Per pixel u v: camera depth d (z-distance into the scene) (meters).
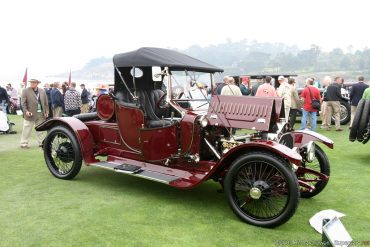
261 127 4.07
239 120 4.20
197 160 4.34
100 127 5.25
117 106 4.90
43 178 5.32
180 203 4.38
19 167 5.98
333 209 4.28
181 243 3.34
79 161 5.11
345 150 7.59
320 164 4.61
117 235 3.47
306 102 9.38
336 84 10.13
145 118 4.66
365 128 6.51
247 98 4.31
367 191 4.94
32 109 7.70
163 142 4.56
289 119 9.60
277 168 3.60
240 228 3.70
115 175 5.54
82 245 3.26
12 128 11.15
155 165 4.70
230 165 3.91
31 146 7.94
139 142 4.75
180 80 4.74
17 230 3.53
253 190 3.77
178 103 4.70
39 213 3.97
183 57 4.99
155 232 3.56
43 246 3.23
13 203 4.26
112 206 4.23
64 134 5.21
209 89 5.24
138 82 5.21
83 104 12.88
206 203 4.40
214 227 3.71
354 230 3.69
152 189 4.89
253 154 3.72
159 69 4.77
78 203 4.30
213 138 4.47
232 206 3.89
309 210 4.25
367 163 6.48
